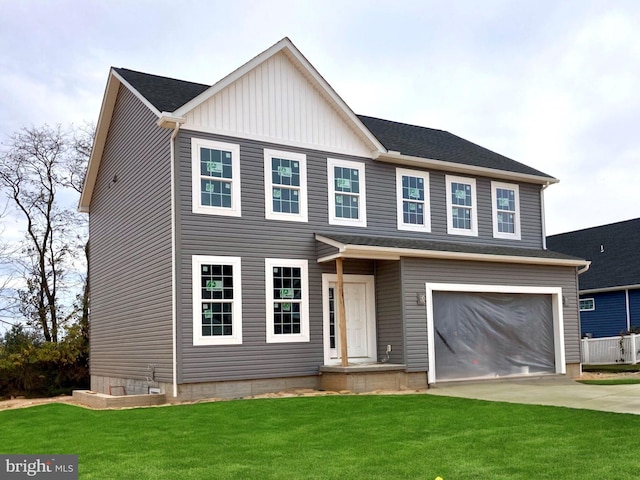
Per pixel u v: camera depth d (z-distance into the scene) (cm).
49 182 2955
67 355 2366
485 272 1756
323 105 1703
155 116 1591
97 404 1389
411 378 1591
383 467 709
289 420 1048
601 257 3141
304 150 1650
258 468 710
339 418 1062
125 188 1812
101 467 727
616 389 1434
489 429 933
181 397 1395
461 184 1942
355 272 1678
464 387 1588
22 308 2897
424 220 1847
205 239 1467
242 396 1468
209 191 1496
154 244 1564
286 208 1606
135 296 1695
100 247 2052
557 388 1506
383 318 1667
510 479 649
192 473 689
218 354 1447
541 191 2125
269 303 1535
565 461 718
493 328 1775
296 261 1591
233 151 1534
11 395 2284
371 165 1769
